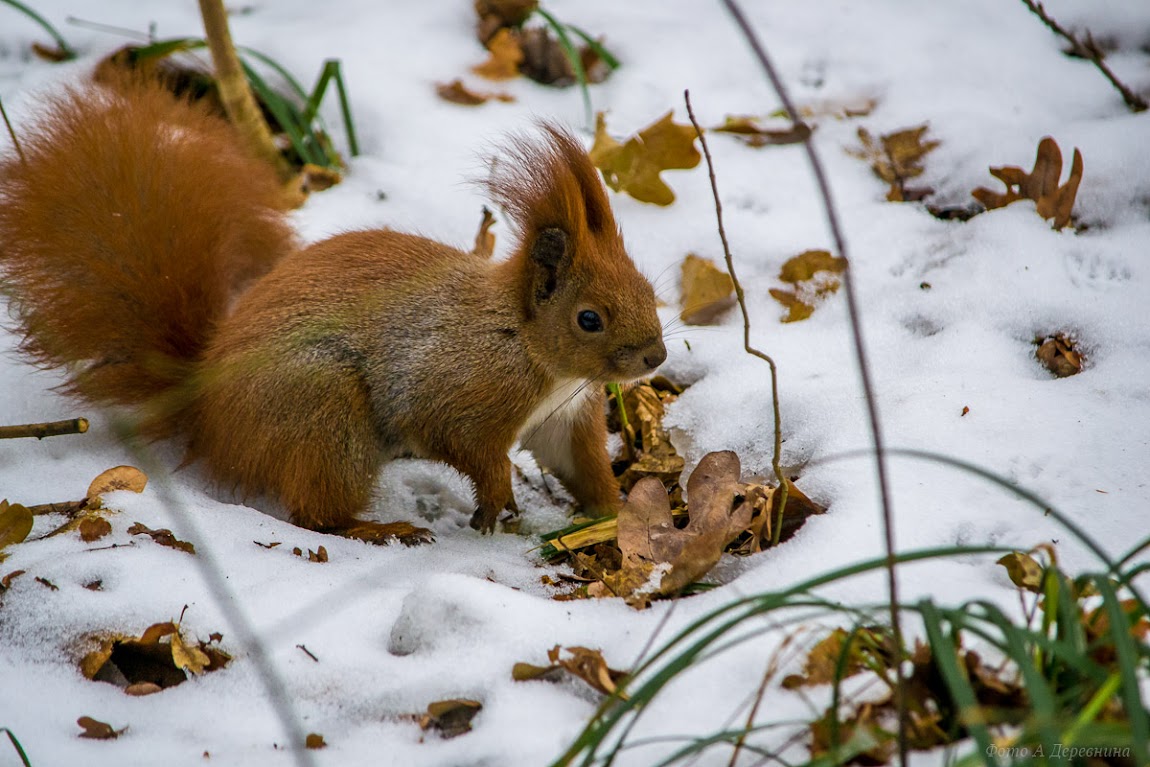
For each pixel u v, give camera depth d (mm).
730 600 6113
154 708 5699
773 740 5059
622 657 5730
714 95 11531
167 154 8430
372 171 10781
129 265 8180
